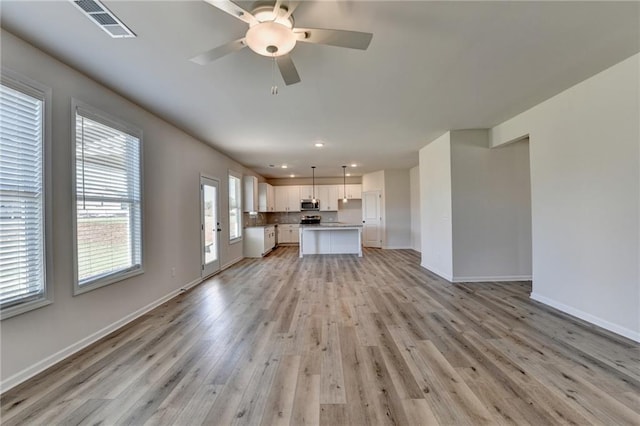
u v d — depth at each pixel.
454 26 2.08
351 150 6.07
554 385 1.98
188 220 4.67
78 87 2.61
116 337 2.81
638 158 2.56
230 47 1.91
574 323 3.03
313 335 2.82
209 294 4.28
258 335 2.84
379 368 2.22
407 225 9.02
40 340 2.22
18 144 2.11
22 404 1.84
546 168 3.55
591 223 3.00
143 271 3.47
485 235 4.78
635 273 2.61
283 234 10.61
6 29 2.01
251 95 3.20
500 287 4.45
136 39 2.15
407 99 3.39
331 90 3.12
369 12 1.92
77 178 2.61
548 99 3.47
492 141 4.63
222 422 1.67
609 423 1.63
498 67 2.68
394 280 5.00
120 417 1.72
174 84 2.91
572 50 2.43
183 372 2.19
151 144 3.70
